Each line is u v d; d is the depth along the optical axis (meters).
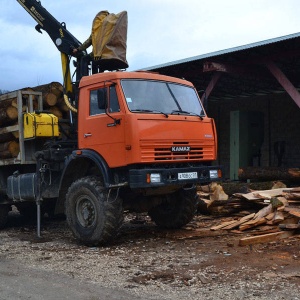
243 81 16.72
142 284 5.48
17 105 9.51
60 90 10.01
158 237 8.41
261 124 16.48
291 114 18.62
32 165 9.77
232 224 8.68
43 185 8.96
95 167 8.25
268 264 6.13
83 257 7.00
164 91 8.03
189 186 8.36
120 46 8.99
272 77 15.47
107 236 7.63
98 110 7.84
